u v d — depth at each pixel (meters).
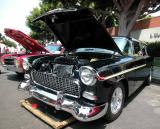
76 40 4.33
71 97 3.05
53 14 3.62
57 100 3.09
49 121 3.23
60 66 3.31
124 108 4.17
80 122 3.37
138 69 4.43
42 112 3.61
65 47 4.79
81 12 3.27
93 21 3.34
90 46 4.27
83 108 2.84
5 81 6.55
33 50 6.87
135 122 3.48
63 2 12.64
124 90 3.77
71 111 2.95
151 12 13.09
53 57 4.16
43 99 3.39
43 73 3.47
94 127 3.23
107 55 3.83
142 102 4.61
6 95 4.85
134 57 4.25
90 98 2.84
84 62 3.29
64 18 3.76
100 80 2.81
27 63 4.04
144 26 16.50
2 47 11.62
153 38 15.65
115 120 3.54
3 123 3.29
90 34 3.81
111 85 3.10
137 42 4.97
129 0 11.20
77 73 2.98
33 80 3.84
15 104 4.19
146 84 6.36
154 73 6.93
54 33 4.51
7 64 6.63
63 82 3.12
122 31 11.59
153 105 4.41
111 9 13.15
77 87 2.93
